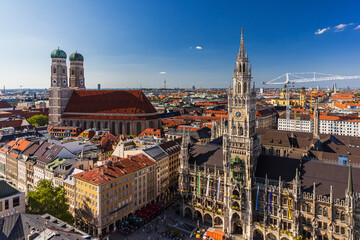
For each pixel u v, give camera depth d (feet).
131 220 369.91
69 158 466.29
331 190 283.18
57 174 420.36
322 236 291.58
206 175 373.61
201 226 371.97
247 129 330.75
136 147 490.90
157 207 407.64
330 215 285.02
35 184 472.85
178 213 407.03
